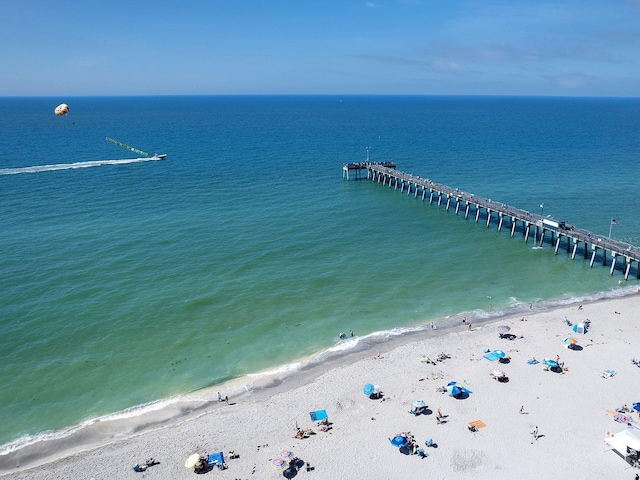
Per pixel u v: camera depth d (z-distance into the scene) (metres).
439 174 109.38
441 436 31.34
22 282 52.66
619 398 34.72
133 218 75.25
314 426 32.88
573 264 60.62
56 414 34.34
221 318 46.97
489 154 135.25
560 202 85.19
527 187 96.00
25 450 31.12
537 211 80.38
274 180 103.50
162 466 29.44
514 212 69.81
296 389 36.91
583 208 81.62
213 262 59.47
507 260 61.78
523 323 45.66
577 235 60.53
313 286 53.88
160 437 32.06
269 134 186.88
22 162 117.56
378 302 50.59
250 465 29.31
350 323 46.47
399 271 58.19
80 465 29.67
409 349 41.75
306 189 96.81
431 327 45.59
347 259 61.47
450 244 67.44
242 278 55.38
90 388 37.03
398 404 34.69
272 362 40.53
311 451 30.36
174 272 56.38
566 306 49.28
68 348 41.66
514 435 31.30
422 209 84.50
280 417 33.78
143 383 37.72
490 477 28.05
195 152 138.62
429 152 140.25
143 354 41.19
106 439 32.12
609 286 54.19
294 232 71.12
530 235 71.56
